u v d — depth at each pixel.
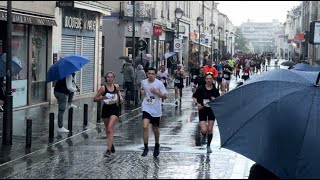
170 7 47.84
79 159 11.10
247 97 8.45
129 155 11.59
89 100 24.62
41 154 11.62
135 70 25.20
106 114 11.47
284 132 7.89
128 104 22.42
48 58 22.44
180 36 51.12
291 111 8.01
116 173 9.68
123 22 34.84
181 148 12.55
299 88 8.34
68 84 14.60
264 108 8.12
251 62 54.53
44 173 9.70
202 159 11.22
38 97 21.80
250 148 7.88
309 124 7.92
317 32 16.09
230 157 11.48
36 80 21.55
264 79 8.74
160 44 44.72
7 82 12.45
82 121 17.03
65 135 14.20
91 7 25.47
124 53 35.06
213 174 9.73
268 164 7.75
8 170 9.98
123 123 17.28
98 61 28.11
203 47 71.19
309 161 7.74
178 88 24.03
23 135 13.94
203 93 11.97
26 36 20.52
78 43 25.61
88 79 26.98
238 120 8.25
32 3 20.09
